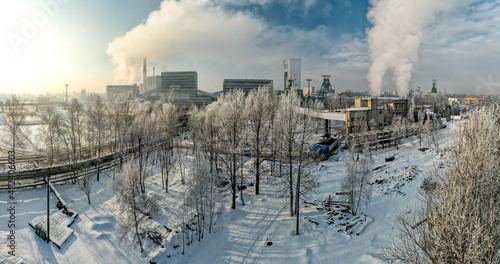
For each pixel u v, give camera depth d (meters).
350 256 27.45
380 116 82.00
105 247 29.97
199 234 31.78
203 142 49.75
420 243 16.91
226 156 41.06
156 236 30.98
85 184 39.25
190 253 29.84
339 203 38.50
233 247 30.88
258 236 32.72
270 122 51.72
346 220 33.94
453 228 14.02
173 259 28.64
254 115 45.91
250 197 42.31
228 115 42.97
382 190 41.88
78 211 36.34
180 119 94.25
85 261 27.95
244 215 37.59
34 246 28.80
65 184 42.97
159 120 65.12
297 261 27.64
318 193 42.81
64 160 53.97
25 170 40.50
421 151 66.31
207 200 35.66
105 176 47.78
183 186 45.16
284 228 33.84
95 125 57.38
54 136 51.88
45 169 42.28
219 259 29.12
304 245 30.12
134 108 67.62
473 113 19.38
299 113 36.06
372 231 31.06
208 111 64.19
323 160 61.22
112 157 51.78
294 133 35.31
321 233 31.94
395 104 99.81
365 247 28.34
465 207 13.91
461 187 15.14
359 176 36.25
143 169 41.19
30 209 35.06
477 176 16.23
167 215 35.75
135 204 30.73
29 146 62.97
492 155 16.73
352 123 74.69
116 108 55.62
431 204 16.83
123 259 28.38
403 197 38.38
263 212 38.16
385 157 61.94
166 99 161.62
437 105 125.81
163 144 54.81
